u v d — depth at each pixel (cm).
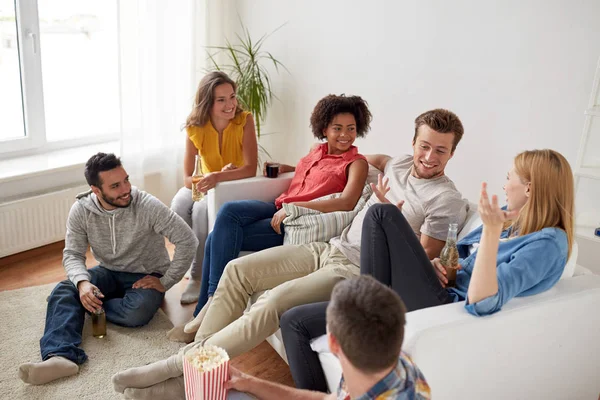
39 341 261
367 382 126
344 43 357
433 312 172
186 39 403
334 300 126
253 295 243
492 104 292
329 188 275
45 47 384
